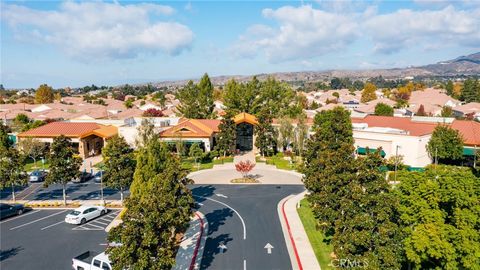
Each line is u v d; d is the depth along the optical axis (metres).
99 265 23.14
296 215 35.53
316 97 180.62
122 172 36.25
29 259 26.42
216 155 63.25
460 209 19.80
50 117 92.12
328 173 25.14
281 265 25.31
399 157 49.56
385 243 19.55
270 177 51.19
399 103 119.69
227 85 87.62
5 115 94.81
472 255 18.30
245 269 24.78
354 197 20.34
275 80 87.25
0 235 30.94
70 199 41.09
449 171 23.03
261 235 30.69
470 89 144.75
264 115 64.31
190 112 84.69
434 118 68.31
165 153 32.12
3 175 37.44
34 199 41.16
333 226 24.77
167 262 18.83
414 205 20.59
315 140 38.88
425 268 21.47
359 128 60.75
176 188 26.39
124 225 19.23
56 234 31.12
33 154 58.09
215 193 43.56
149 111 88.81
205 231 31.72
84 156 63.41
